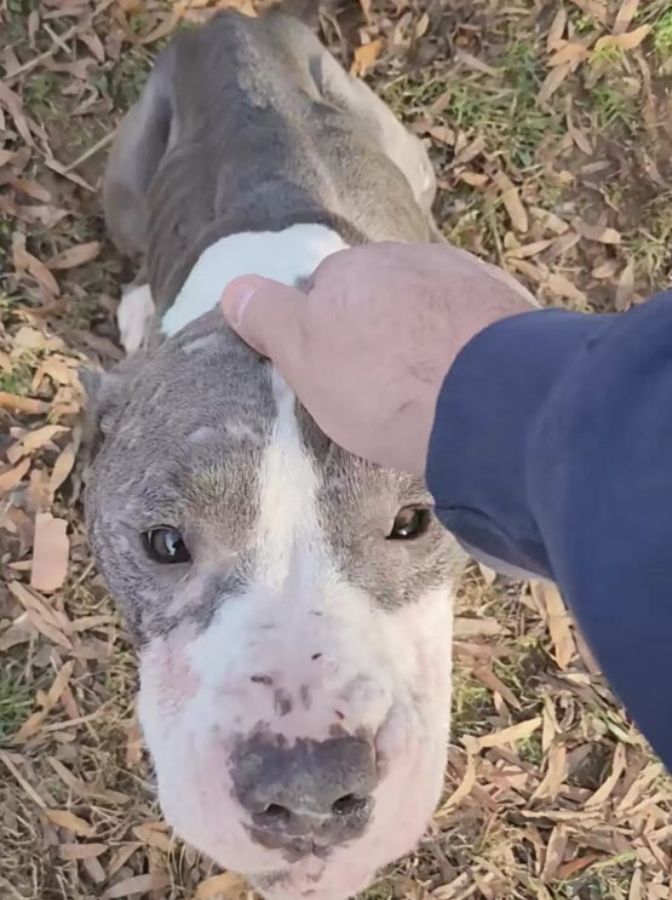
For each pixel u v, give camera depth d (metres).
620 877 0.77
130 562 0.48
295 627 0.44
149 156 0.75
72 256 0.80
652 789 0.78
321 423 0.42
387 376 0.39
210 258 0.59
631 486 0.27
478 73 0.87
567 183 0.86
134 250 0.79
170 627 0.47
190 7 0.85
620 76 0.88
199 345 0.50
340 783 0.41
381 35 0.86
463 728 0.77
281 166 0.63
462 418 0.34
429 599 0.47
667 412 0.27
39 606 0.75
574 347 0.32
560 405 0.29
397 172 0.70
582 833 0.77
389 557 0.47
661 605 0.25
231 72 0.68
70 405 0.78
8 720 0.74
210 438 0.46
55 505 0.76
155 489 0.47
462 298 0.39
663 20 0.89
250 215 0.61
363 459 0.45
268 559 0.46
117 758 0.74
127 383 0.55
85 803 0.73
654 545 0.26
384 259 0.40
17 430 0.77
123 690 0.75
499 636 0.78
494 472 0.33
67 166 0.82
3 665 0.74
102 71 0.84
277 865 0.44
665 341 0.28
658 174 0.87
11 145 0.81
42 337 0.79
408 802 0.43
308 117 0.68
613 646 0.26
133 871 0.73
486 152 0.86
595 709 0.78
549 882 0.76
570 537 0.27
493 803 0.76
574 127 0.87
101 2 0.84
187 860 0.73
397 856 0.46
